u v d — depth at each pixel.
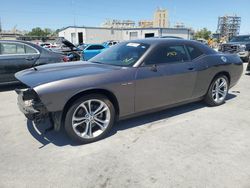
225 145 3.19
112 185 2.38
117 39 46.75
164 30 44.31
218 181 2.43
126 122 3.94
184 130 3.66
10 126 3.83
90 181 2.44
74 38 46.06
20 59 6.29
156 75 3.58
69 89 2.89
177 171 2.60
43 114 2.91
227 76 4.88
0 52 6.06
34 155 2.93
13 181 2.43
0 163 2.75
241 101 5.26
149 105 3.66
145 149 3.07
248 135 3.50
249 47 14.47
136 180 2.45
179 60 3.96
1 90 6.39
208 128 3.74
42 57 6.65
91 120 3.20
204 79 4.34
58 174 2.55
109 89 3.17
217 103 4.80
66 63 3.98
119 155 2.93
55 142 3.26
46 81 2.89
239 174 2.55
